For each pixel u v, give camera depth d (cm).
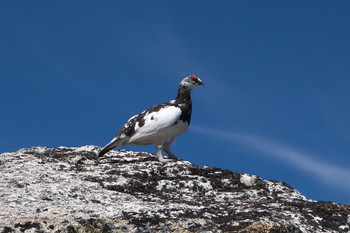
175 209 947
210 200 1140
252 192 1248
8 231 797
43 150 1695
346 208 1074
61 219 849
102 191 1132
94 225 845
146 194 1170
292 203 1087
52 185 1129
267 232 858
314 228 934
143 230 852
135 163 1497
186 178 1330
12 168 1324
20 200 977
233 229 864
